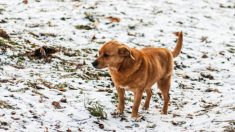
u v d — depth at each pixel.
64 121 7.81
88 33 14.73
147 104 9.45
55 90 9.30
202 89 11.19
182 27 16.89
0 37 12.28
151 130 8.02
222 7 20.69
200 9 19.75
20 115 7.63
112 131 7.80
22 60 11.12
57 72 10.77
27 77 9.88
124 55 8.23
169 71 9.49
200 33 16.50
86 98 9.16
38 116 7.77
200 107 9.59
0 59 10.80
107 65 8.27
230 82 12.02
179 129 8.09
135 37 15.01
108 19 16.41
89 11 17.11
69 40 13.73
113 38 14.57
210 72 12.76
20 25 14.40
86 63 11.88
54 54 12.08
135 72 8.38
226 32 17.11
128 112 9.04
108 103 9.17
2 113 7.53
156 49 9.43
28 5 17.03
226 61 13.88
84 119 8.06
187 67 12.99
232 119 8.16
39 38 13.41
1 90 8.59
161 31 16.03
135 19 16.94
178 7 19.52
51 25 14.97
